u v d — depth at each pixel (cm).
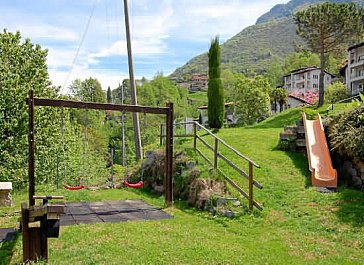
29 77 1523
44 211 512
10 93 1417
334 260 548
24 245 530
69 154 1708
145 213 850
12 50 1506
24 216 534
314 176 934
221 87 1730
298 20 2627
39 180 1498
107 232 680
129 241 623
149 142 2370
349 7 2498
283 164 1072
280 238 651
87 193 1098
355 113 1041
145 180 1217
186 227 723
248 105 3269
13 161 1420
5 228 720
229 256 554
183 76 11844
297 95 4894
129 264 521
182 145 1262
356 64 3891
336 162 1043
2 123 1391
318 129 1197
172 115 920
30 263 522
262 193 885
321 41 2617
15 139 1425
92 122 3431
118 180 1456
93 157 2247
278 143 1247
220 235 672
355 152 916
